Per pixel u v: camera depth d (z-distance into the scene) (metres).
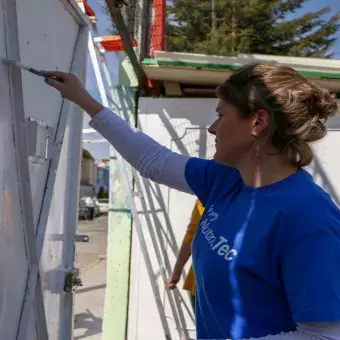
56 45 1.86
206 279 1.14
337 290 0.94
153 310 3.56
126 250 3.65
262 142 1.14
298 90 1.10
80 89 1.68
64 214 2.09
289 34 19.36
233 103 1.17
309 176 1.18
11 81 1.43
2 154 1.37
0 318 1.38
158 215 3.58
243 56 3.41
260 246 1.05
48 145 1.78
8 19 1.41
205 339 1.19
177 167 1.55
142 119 3.66
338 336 0.94
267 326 1.05
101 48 3.35
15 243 1.49
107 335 3.63
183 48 19.06
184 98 3.64
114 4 2.28
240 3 19.12
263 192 1.13
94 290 6.13
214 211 1.24
